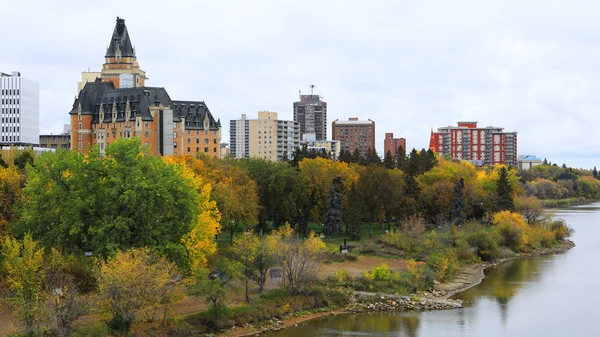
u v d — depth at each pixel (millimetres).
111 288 79062
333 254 138625
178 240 100000
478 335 92875
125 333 79375
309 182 172875
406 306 108000
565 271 144000
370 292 113688
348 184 179000
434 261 132750
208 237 106125
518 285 127500
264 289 106625
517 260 160500
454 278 133000
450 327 96750
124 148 100125
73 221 94688
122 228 92688
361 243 159250
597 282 130750
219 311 92062
